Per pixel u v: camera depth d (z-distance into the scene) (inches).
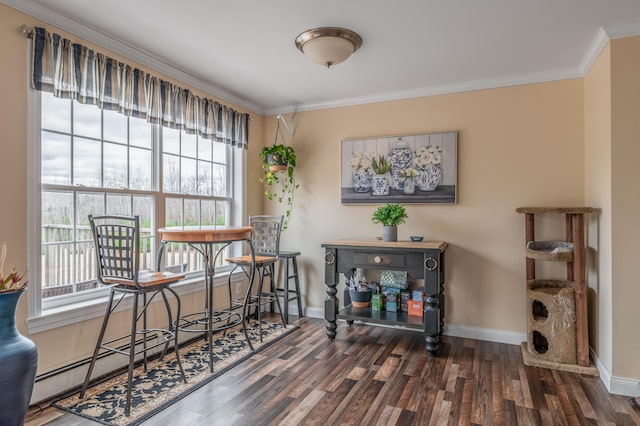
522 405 87.8
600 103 104.4
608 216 97.3
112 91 102.4
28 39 85.8
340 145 156.6
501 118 131.6
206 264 117.1
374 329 144.9
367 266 127.6
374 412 84.4
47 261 93.3
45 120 92.3
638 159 92.6
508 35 99.3
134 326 85.8
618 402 89.1
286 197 167.0
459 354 119.3
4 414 65.4
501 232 131.5
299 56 113.8
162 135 123.0
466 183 136.1
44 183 91.7
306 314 162.6
